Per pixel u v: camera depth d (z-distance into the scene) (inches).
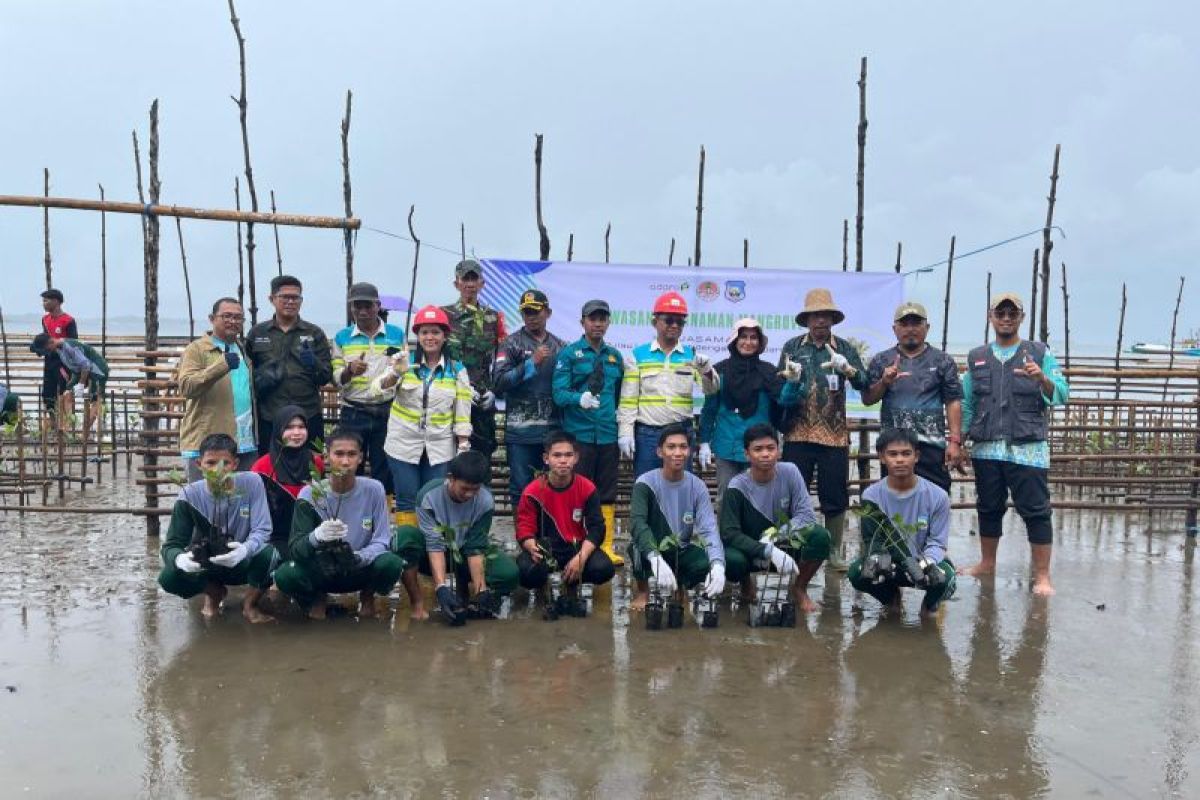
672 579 223.0
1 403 378.3
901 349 280.7
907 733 162.7
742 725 165.0
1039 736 162.2
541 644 211.2
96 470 464.8
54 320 484.4
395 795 137.8
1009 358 270.5
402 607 243.1
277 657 199.3
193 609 235.5
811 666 197.6
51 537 318.0
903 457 233.0
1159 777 147.1
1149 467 421.1
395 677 187.6
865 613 240.7
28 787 139.3
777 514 241.3
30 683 181.9
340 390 288.7
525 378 275.3
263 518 228.4
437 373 261.6
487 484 296.7
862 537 241.9
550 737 158.7
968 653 207.5
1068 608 245.6
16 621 222.5
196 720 164.6
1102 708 175.6
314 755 150.9
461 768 146.6
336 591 229.0
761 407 275.4
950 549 322.3
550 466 241.0
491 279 325.7
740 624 230.2
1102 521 377.4
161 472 380.8
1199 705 177.5
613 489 280.7
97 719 164.7
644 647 209.8
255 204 341.1
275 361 277.6
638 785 141.8
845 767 148.9
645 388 276.1
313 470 225.0
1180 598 255.9
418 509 236.1
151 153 307.7
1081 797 140.1
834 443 280.2
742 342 269.9
